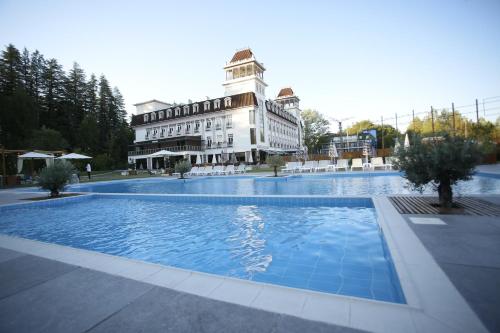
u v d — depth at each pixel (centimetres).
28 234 712
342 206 848
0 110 3722
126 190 1703
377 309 220
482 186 1102
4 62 4284
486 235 402
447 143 574
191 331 206
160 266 349
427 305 220
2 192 1677
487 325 191
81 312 247
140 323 222
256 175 2292
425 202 686
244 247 532
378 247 487
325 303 235
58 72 5244
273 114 5338
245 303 243
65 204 1202
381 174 1775
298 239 557
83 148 5178
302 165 2555
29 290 298
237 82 4831
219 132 4731
